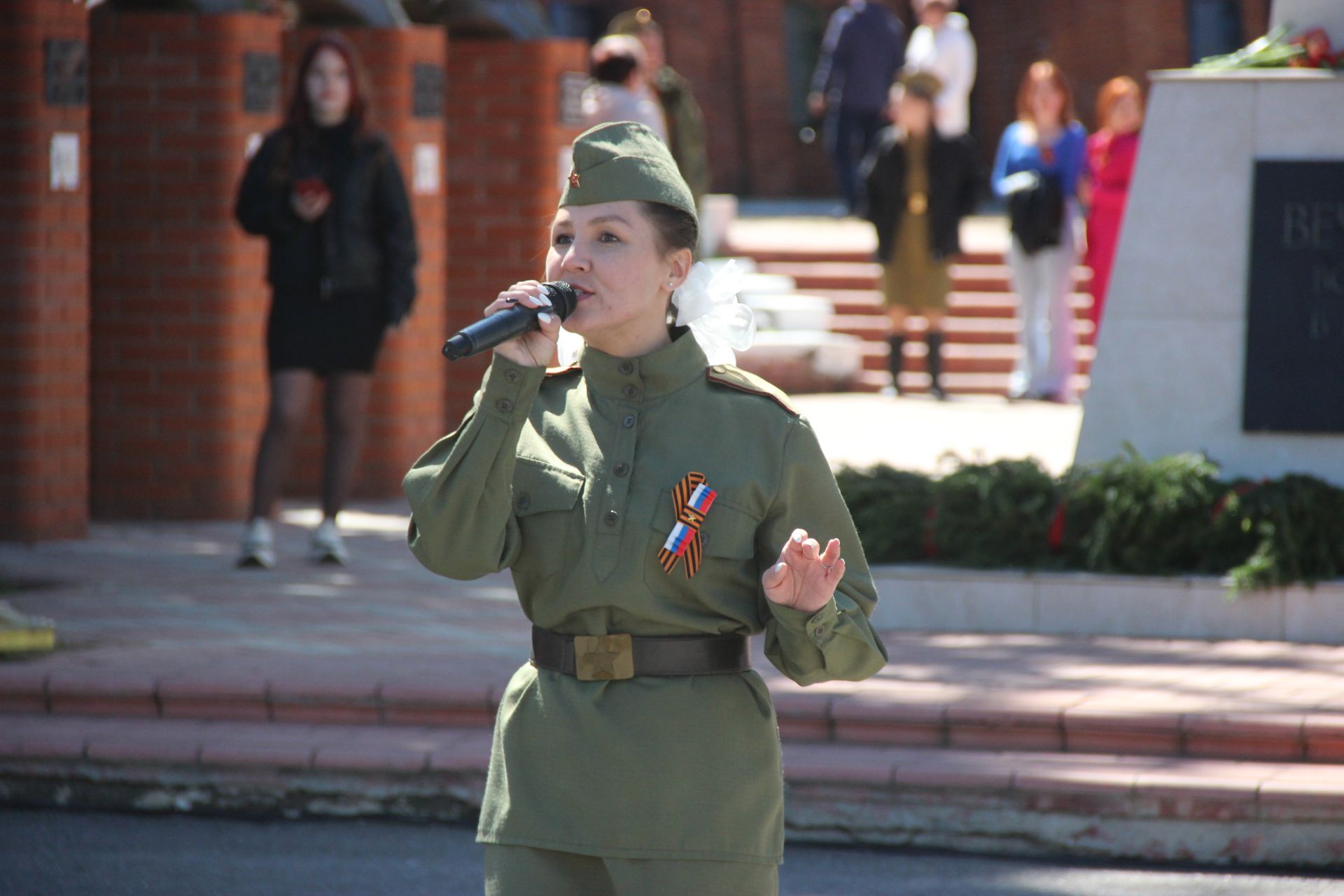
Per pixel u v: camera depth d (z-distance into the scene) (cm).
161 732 1880
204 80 3180
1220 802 1662
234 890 1583
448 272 3766
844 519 985
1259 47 2470
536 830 954
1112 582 2280
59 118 2916
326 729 1897
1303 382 2370
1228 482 2342
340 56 2688
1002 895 1587
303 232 2688
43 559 2794
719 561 954
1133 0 7588
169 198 3203
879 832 1733
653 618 952
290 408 2716
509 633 2269
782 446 969
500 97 3716
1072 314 4759
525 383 924
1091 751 1794
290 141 2692
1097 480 2333
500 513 941
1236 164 2389
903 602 2338
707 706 957
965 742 1820
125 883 1602
